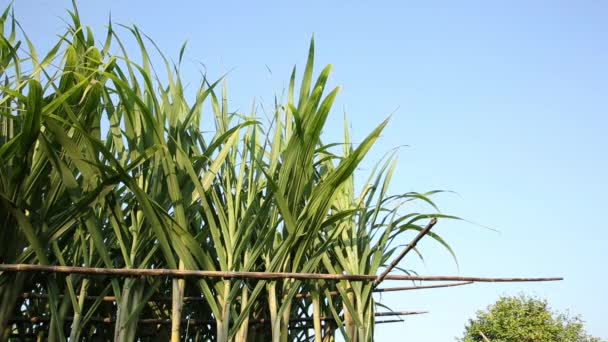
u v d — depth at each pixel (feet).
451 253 15.19
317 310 14.88
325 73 13.34
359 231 15.51
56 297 12.60
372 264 14.89
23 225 11.90
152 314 15.70
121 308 12.92
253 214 14.73
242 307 13.92
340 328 14.43
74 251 14.29
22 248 12.63
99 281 14.03
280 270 14.25
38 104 11.30
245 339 13.57
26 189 12.28
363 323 14.61
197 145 14.98
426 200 14.93
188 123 14.99
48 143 12.00
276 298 14.64
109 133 14.48
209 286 14.23
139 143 13.99
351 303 14.90
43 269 12.09
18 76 13.17
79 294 14.02
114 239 14.28
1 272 12.09
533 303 68.08
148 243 13.64
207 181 14.07
